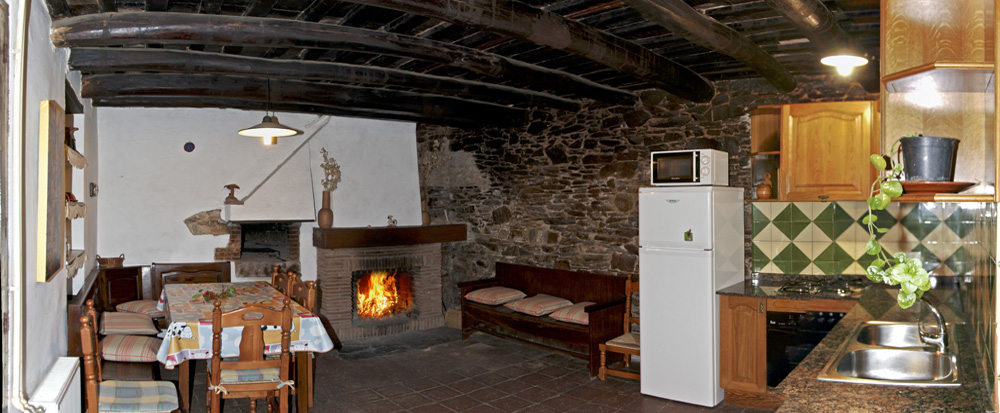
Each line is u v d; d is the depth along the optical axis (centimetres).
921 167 206
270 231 701
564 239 645
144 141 619
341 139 691
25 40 262
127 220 612
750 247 525
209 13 372
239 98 540
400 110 598
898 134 242
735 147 533
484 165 722
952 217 452
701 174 462
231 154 646
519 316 596
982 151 228
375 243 666
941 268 457
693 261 463
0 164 238
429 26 405
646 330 487
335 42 380
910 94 240
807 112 467
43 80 317
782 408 214
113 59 421
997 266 164
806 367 262
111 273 579
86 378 317
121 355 421
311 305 451
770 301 445
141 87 504
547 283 653
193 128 636
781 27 385
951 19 233
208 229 638
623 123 599
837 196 460
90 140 548
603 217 613
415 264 712
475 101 648
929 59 236
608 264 608
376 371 554
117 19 341
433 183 772
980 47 229
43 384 293
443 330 712
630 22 390
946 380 241
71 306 376
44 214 289
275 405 415
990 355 205
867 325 332
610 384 517
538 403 472
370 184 705
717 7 363
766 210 519
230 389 373
